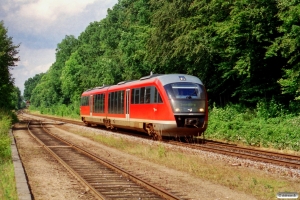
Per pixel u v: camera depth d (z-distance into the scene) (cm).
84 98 4084
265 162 1405
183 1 3059
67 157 1689
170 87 2141
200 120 2131
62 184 1127
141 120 2405
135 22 4988
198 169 1319
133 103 2536
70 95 9388
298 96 2194
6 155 1611
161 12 3206
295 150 1869
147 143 2134
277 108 2506
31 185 1116
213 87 3206
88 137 2766
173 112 2086
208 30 2780
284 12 2125
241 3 2327
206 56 2927
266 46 2420
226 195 982
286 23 2061
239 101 3070
